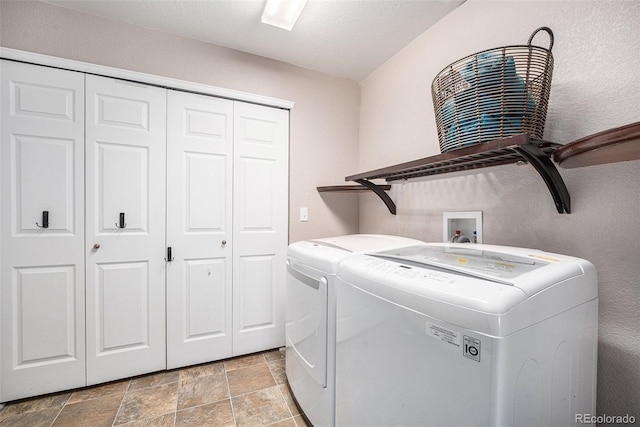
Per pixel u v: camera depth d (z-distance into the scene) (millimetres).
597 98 991
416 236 1846
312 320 1225
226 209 1986
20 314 1507
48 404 1491
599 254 978
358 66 2236
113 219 1688
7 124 1475
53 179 1560
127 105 1717
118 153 1696
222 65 1965
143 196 1759
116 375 1694
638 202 890
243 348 2041
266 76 2105
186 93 1871
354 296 947
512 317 574
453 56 1576
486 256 980
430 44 1741
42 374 1542
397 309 766
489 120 972
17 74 1491
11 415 1408
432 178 1718
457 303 620
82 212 1617
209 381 1714
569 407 742
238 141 2025
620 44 936
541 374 647
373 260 1007
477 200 1430
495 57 961
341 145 2422
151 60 1775
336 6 1577
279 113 2166
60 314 1581
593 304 822
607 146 718
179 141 1851
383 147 2184
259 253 2098
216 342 1958
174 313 1842
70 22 1597
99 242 1655
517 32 1243
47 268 1555
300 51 2031
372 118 2322
